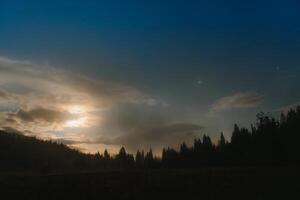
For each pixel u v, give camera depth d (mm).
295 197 38438
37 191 43469
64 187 45000
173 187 44812
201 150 89438
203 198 41219
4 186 44062
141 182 46781
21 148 164000
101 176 49844
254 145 70875
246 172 50812
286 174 48781
